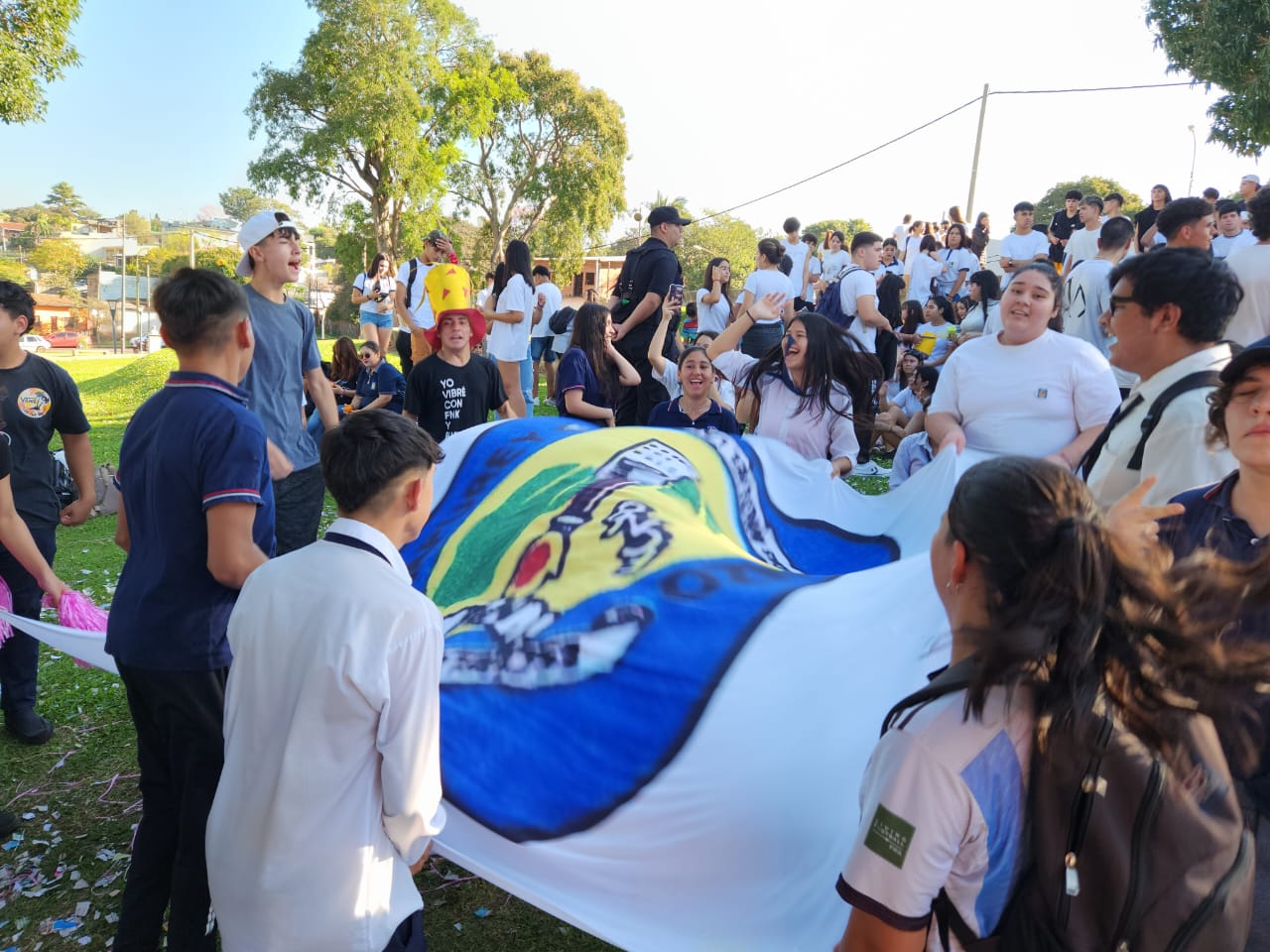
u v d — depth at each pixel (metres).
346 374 9.57
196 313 2.48
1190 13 17.31
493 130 44.44
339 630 1.88
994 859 1.41
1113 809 1.35
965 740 1.38
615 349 6.48
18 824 3.44
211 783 2.55
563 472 3.67
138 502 2.56
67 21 17.42
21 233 130.12
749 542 3.72
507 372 9.45
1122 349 2.79
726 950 2.11
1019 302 3.70
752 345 8.92
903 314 11.61
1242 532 2.16
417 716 1.92
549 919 2.97
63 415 4.23
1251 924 1.78
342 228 39.75
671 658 2.57
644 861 2.27
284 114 37.84
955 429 3.88
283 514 4.45
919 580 2.66
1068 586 1.32
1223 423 2.21
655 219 6.61
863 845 1.44
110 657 3.19
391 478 2.00
